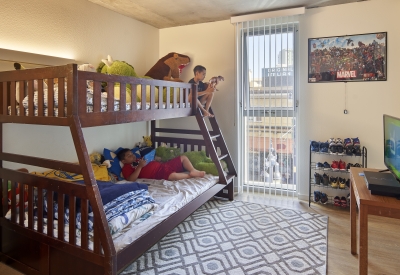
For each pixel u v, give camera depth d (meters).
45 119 1.64
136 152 3.27
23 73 1.71
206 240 2.26
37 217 1.76
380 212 1.46
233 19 3.32
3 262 1.95
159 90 2.27
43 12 2.38
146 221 1.87
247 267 1.88
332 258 2.02
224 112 3.57
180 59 3.47
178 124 3.86
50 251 1.70
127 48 3.34
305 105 3.17
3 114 1.86
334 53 3.01
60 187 1.62
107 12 3.03
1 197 1.97
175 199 2.30
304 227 2.50
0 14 2.09
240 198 3.32
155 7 3.02
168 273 1.82
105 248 1.46
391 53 2.81
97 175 2.64
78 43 2.71
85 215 1.54
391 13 2.78
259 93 3.33
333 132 3.08
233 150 3.56
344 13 2.95
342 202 2.94
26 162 1.80
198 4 2.94
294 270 1.85
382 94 2.87
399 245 2.20
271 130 3.31
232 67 3.50
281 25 3.15
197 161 3.25
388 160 1.82
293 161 3.24
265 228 2.48
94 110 1.66
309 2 2.91
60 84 1.55
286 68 3.16
